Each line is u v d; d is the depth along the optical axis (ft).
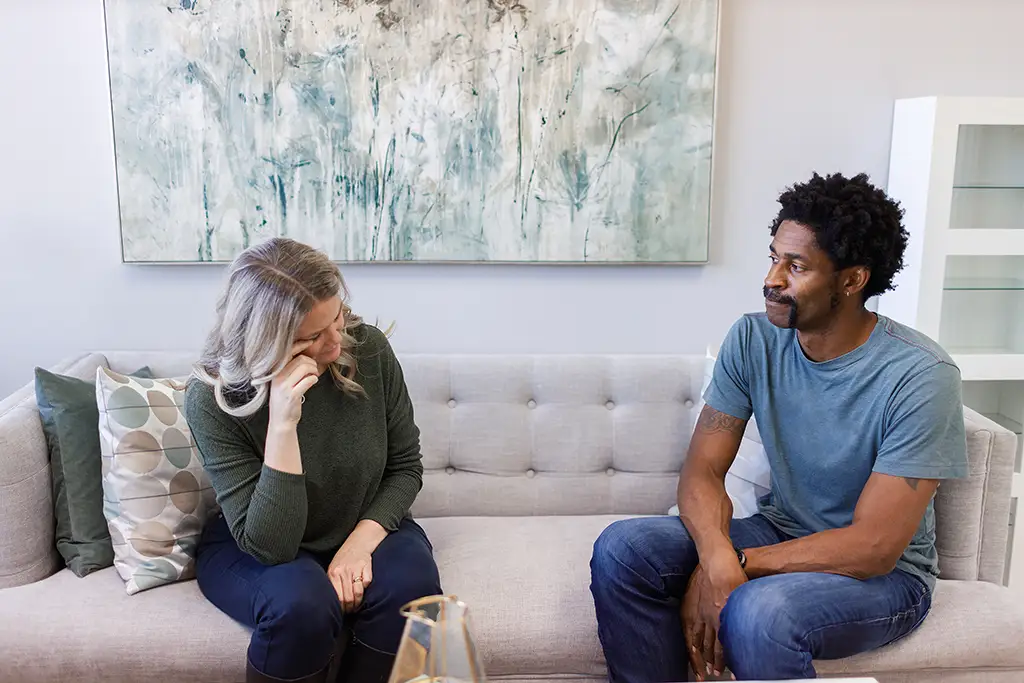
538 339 7.63
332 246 7.27
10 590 5.31
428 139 7.13
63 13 6.90
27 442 5.46
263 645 4.61
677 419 6.80
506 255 7.36
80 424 5.66
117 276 7.35
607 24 7.02
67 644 4.93
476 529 6.30
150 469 5.50
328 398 5.20
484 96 7.08
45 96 7.02
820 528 5.23
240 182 7.12
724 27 7.20
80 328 7.42
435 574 5.08
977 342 7.27
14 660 4.92
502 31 7.00
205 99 6.97
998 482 5.51
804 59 7.29
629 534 5.17
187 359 6.91
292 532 4.86
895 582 4.85
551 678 5.26
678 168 7.27
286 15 6.88
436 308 7.52
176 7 6.82
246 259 4.83
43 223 7.23
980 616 5.09
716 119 7.29
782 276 4.99
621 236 7.36
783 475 5.36
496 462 6.73
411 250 7.31
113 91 6.91
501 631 5.17
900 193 7.32
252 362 4.72
